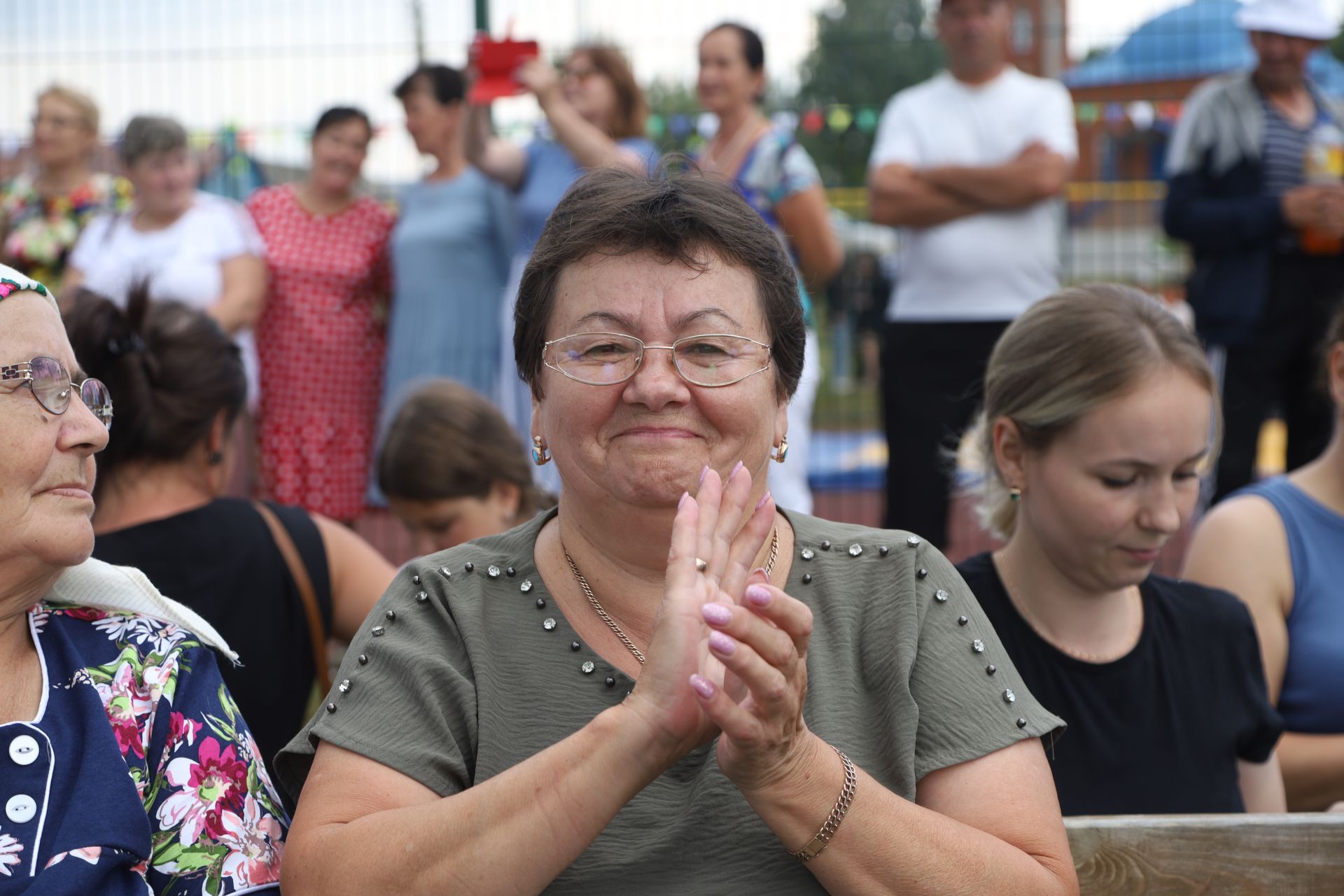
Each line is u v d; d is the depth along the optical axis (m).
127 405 2.67
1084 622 2.53
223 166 7.07
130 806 1.82
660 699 1.64
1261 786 2.59
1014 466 2.59
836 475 9.00
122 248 5.91
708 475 1.74
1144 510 2.42
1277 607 2.97
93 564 2.05
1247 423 5.68
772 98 8.50
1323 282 5.57
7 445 1.80
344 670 1.89
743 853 1.78
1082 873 2.08
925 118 5.62
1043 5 7.23
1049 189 5.40
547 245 1.91
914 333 5.56
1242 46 8.66
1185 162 5.77
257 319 6.04
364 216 6.20
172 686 1.96
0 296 1.83
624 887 1.76
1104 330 2.43
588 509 1.89
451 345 6.04
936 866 1.67
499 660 1.89
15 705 1.87
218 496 2.89
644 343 1.82
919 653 1.89
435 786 1.78
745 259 1.87
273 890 1.89
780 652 1.56
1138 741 2.47
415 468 3.46
